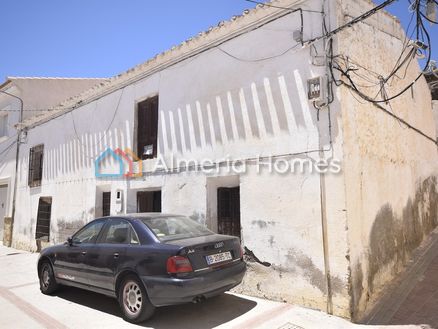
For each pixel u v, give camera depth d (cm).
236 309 502
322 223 493
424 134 905
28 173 1366
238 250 496
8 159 1562
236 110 631
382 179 602
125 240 493
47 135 1267
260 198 577
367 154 555
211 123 673
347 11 543
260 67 600
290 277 525
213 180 676
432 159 966
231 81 645
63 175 1143
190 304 527
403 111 755
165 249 432
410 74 825
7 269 898
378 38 641
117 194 891
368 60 594
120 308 518
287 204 539
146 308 441
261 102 593
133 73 873
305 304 504
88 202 1006
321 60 516
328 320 451
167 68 788
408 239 699
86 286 533
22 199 1400
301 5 554
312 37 535
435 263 660
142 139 860
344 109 496
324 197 495
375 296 522
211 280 432
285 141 552
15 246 1405
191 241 454
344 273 463
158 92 805
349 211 477
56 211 1159
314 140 515
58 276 591
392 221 625
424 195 853
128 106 896
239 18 625
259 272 566
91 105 1041
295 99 545
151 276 430
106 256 496
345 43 525
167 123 771
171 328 436
